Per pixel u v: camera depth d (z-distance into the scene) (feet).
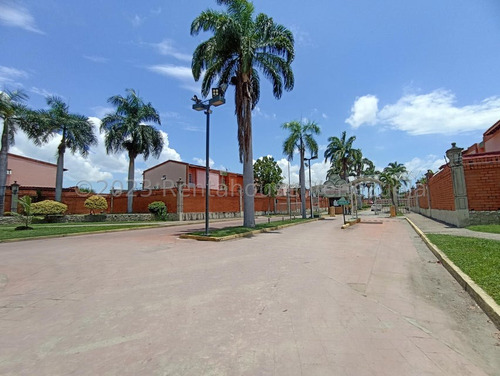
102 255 29.68
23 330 12.09
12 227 64.13
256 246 34.53
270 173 154.61
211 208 100.58
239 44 53.72
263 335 11.23
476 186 44.91
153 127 96.07
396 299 15.47
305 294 16.25
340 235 45.98
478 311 13.69
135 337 11.23
